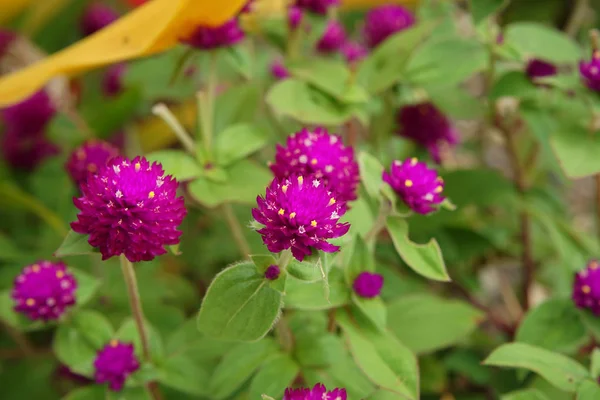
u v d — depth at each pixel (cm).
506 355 34
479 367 41
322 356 35
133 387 36
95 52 38
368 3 55
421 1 46
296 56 45
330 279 34
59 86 52
